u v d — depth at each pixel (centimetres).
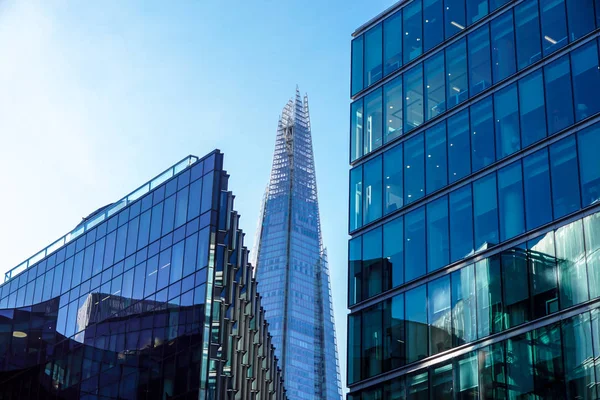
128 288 6825
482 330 4181
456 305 4347
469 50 4825
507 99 4509
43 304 7650
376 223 4966
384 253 4841
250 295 7256
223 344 6197
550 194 4128
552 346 3872
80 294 7294
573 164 4075
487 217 4369
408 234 4744
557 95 4275
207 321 6078
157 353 6303
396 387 4478
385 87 5284
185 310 6216
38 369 7269
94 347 6875
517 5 4650
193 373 5947
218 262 6306
